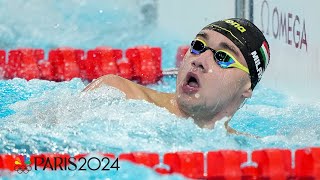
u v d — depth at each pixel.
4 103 14.39
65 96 12.70
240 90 12.45
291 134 13.05
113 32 21.75
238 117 14.44
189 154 10.77
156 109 12.22
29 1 22.08
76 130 11.48
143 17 22.59
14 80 16.88
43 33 21.30
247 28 12.55
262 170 10.97
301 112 14.89
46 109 12.48
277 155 11.08
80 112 12.01
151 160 10.62
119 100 12.31
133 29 22.11
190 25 21.31
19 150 10.78
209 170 10.76
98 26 22.02
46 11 22.22
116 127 11.62
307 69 16.28
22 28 21.30
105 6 23.20
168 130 11.68
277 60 17.75
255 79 12.60
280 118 14.42
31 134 11.33
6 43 20.41
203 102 12.05
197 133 11.82
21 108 13.55
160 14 22.38
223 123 12.35
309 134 12.90
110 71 18.25
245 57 12.30
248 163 11.00
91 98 12.30
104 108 12.07
